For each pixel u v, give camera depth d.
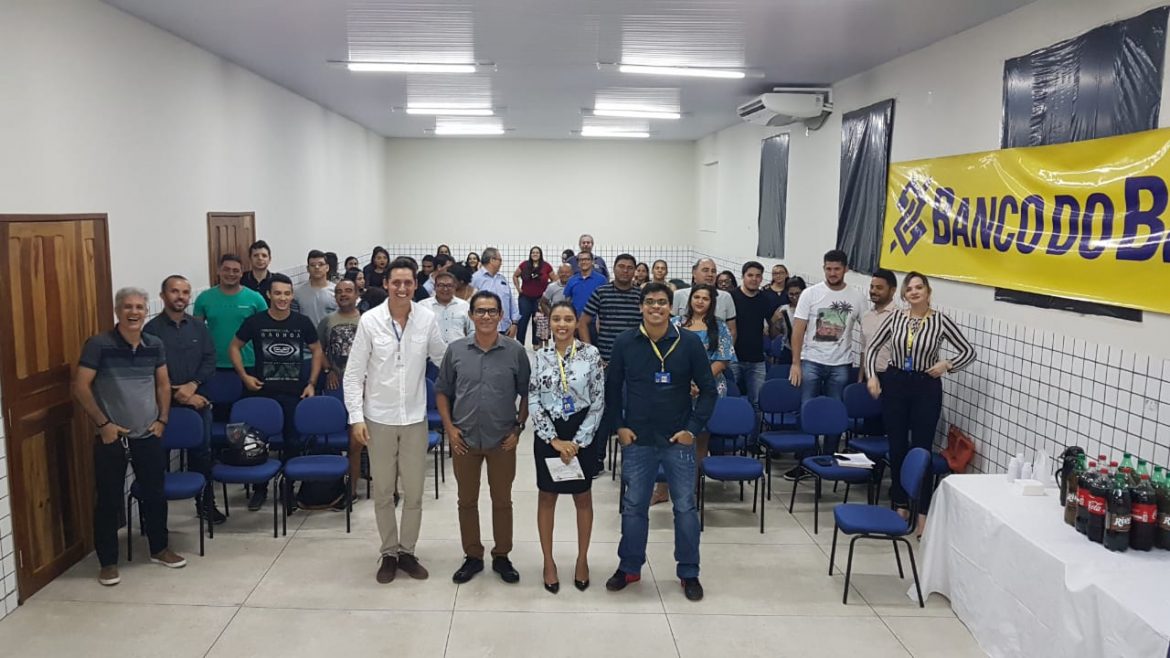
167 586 4.40
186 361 5.11
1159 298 3.85
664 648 3.84
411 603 4.24
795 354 6.42
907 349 5.18
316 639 3.87
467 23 5.68
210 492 5.11
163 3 5.11
